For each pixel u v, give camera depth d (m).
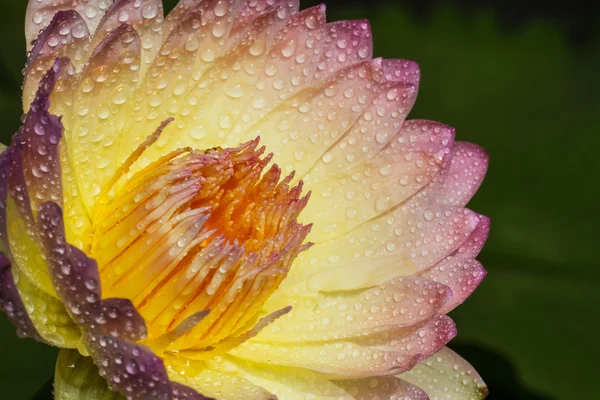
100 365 0.40
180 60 0.42
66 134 0.41
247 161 0.43
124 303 0.39
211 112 0.44
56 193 0.40
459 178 0.45
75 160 0.42
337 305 0.43
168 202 0.42
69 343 0.40
